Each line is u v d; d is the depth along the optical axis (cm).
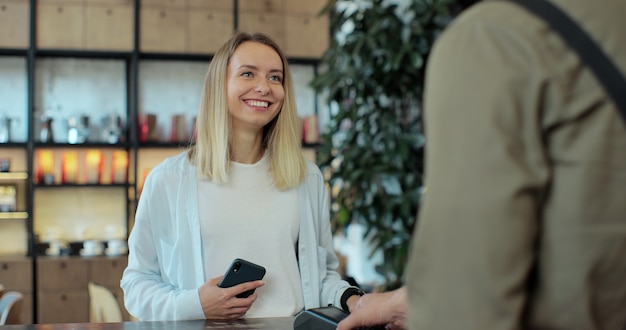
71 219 616
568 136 78
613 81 76
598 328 79
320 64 651
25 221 610
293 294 201
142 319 196
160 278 207
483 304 76
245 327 162
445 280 79
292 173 207
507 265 76
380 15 516
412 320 83
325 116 655
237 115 201
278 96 204
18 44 589
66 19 598
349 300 197
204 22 618
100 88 624
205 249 198
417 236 83
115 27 605
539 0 81
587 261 77
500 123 78
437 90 83
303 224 208
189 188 201
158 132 628
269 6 629
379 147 543
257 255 199
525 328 82
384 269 514
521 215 76
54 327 164
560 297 79
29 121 591
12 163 607
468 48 82
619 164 77
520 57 79
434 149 82
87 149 613
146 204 203
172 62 634
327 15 638
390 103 563
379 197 520
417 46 521
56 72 617
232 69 202
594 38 78
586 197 77
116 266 583
